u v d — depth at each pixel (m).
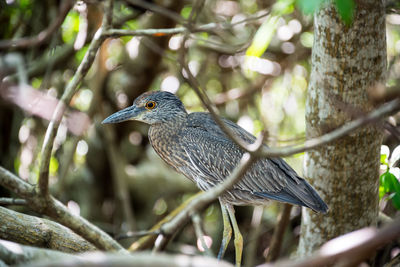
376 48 7.61
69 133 14.73
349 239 3.33
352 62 7.62
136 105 10.31
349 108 5.62
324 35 7.71
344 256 3.26
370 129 7.78
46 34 8.05
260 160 9.39
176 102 10.40
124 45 14.75
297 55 13.87
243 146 4.85
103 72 13.69
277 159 9.44
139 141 15.94
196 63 15.04
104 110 13.78
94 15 13.00
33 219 7.85
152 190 15.32
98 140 14.87
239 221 15.88
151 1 13.20
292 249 13.64
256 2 14.50
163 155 10.49
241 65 14.73
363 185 8.33
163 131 10.30
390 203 11.17
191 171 10.23
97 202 15.26
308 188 8.54
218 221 15.66
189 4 14.03
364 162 8.12
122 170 13.88
